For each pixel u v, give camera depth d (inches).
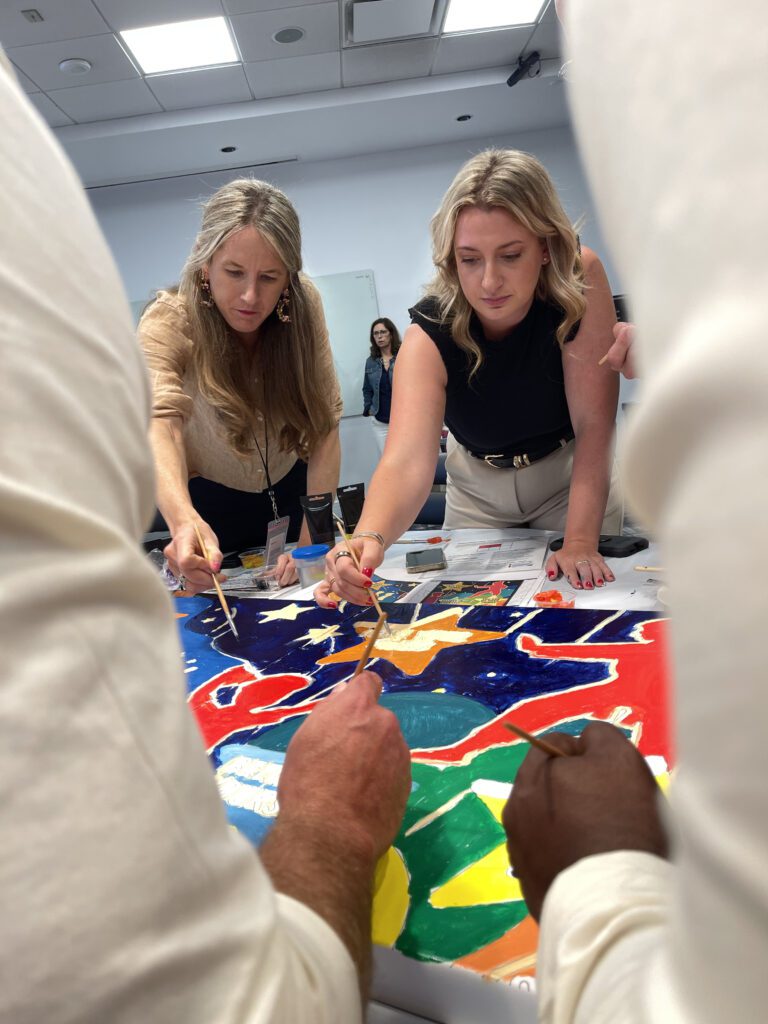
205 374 74.2
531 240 58.7
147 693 11.4
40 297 11.0
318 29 179.6
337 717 26.7
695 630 7.4
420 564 62.6
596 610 47.6
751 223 6.6
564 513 74.0
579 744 22.1
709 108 7.0
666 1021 9.1
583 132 9.2
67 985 9.9
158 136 219.8
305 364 78.9
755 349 6.5
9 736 9.7
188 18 168.6
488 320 61.9
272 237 68.1
